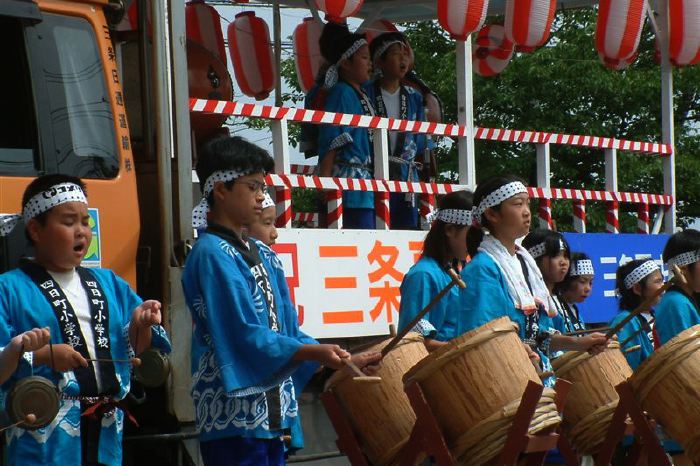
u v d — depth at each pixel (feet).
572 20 60.64
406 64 29.12
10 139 17.61
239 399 15.69
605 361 22.71
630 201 32.94
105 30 19.17
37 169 17.81
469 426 17.15
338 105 27.45
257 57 34.78
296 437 17.04
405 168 28.68
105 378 15.71
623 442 27.09
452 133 27.86
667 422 20.89
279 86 35.22
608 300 31.63
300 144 29.35
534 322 20.43
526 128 58.49
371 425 18.67
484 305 19.48
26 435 15.03
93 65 18.84
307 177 24.27
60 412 15.26
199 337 16.05
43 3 18.28
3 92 17.69
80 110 18.53
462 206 21.25
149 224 20.75
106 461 15.70
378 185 25.71
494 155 58.70
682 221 61.52
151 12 20.22
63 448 15.21
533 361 18.35
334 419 18.81
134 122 21.20
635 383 21.01
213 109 22.71
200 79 25.46
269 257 16.71
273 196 24.38
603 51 32.17
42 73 18.11
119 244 18.71
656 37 35.04
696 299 27.89
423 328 20.68
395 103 29.09
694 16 34.17
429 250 21.53
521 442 16.67
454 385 17.21
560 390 18.56
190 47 25.58
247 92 35.22
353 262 24.50
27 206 15.62
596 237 31.53
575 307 26.89
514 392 17.12
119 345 15.94
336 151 26.94
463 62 28.27
